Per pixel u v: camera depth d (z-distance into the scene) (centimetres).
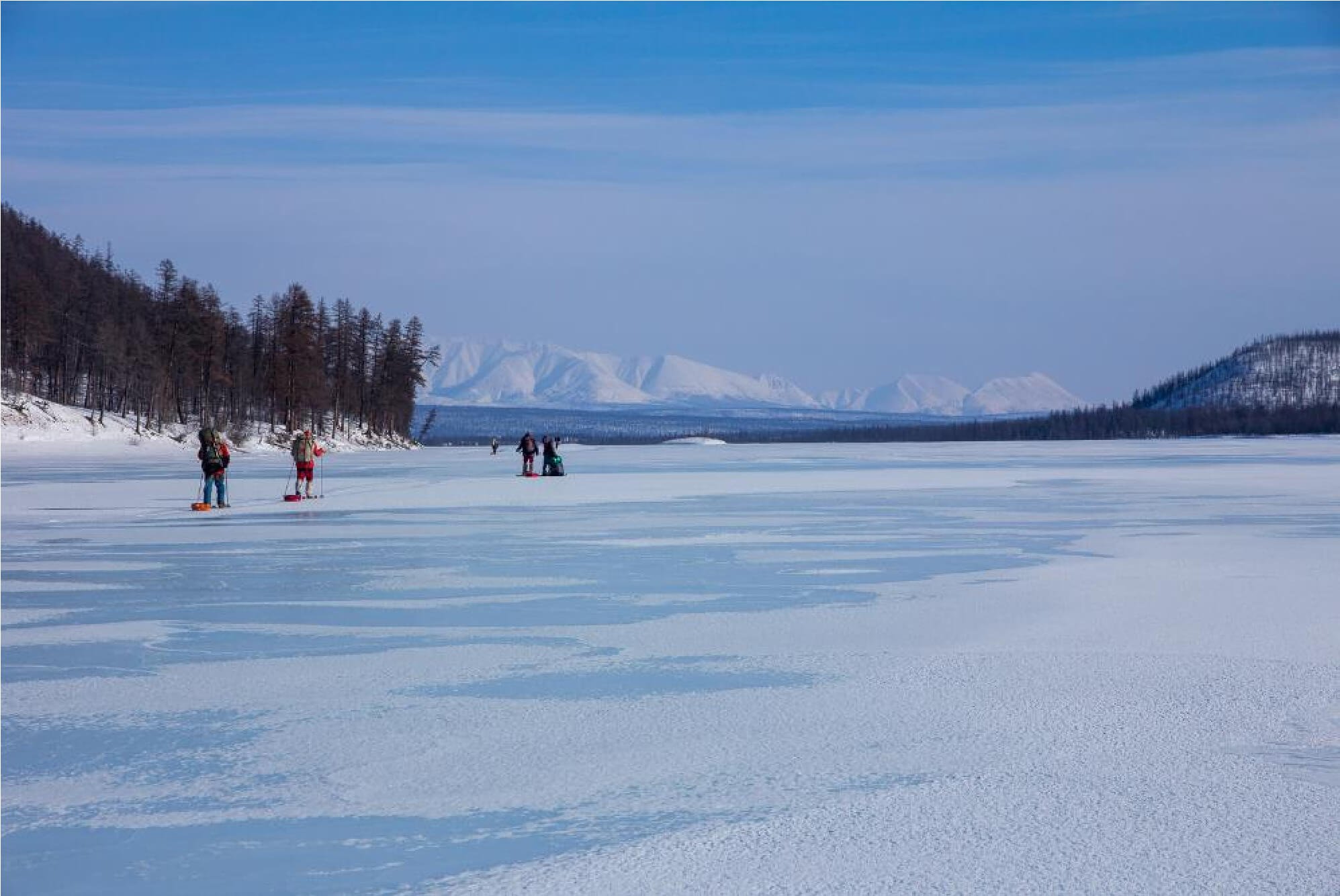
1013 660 1045
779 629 1232
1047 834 602
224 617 1334
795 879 550
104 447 8912
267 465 6531
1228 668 999
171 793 697
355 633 1232
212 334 11375
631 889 543
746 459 7419
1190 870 554
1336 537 2138
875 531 2333
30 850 611
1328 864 559
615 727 831
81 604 1431
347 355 13500
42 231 14512
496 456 9175
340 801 678
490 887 551
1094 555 1881
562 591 1530
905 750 760
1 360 10956
